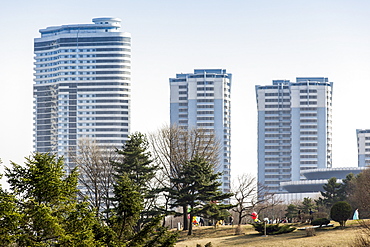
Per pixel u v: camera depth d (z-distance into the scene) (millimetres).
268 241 77750
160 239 53469
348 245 66062
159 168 100375
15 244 47281
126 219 53281
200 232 97250
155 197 96188
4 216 46125
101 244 49969
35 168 49219
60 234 47125
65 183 50812
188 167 95500
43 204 47531
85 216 50344
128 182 54156
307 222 97125
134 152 98500
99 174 109500
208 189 95062
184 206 101250
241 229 91875
